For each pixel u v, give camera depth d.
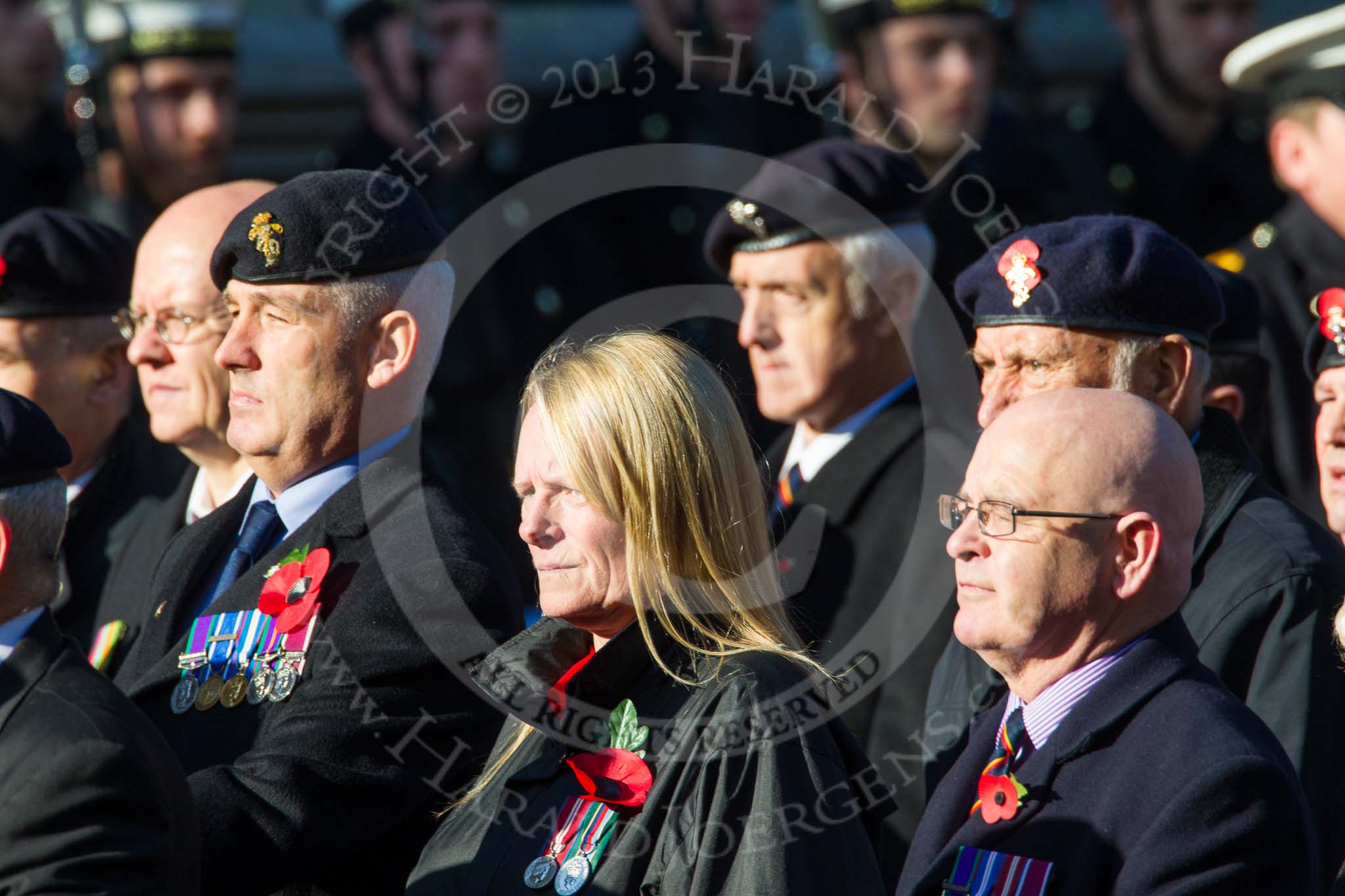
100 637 15.58
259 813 11.24
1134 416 10.32
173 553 14.10
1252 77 19.86
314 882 11.66
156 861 9.72
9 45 26.17
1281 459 19.06
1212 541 12.38
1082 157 25.95
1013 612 10.20
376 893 11.90
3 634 10.27
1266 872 9.38
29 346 16.67
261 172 30.81
